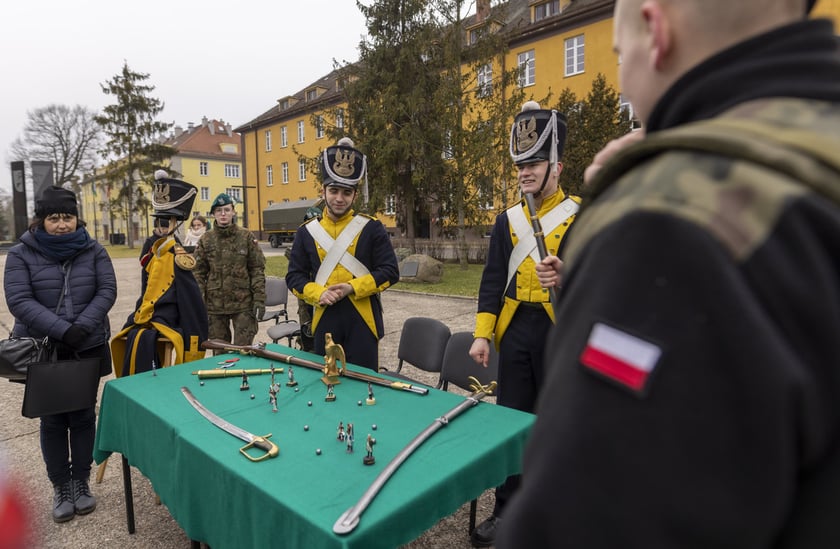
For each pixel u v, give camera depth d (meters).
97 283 2.93
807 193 0.41
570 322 0.51
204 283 4.47
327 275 3.12
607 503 0.42
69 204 2.84
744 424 0.39
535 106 2.50
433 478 1.44
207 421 1.88
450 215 15.34
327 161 3.12
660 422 0.41
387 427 1.81
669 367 0.41
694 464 0.40
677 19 0.54
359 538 1.18
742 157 0.44
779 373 0.38
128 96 29.23
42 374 2.49
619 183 0.53
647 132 0.59
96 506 2.74
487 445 1.66
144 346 3.07
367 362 3.14
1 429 3.73
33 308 2.67
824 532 0.41
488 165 13.07
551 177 2.49
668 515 0.40
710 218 0.42
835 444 0.41
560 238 2.44
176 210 3.26
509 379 2.54
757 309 0.39
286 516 1.30
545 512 0.46
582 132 13.80
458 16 13.62
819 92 0.46
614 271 0.46
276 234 30.44
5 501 0.73
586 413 0.45
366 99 15.04
